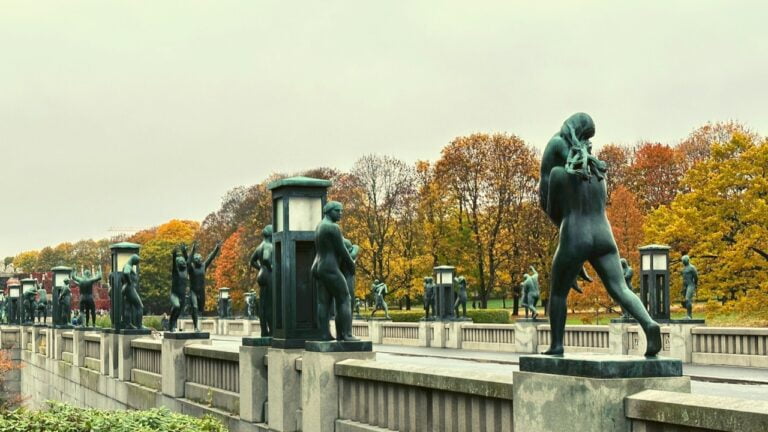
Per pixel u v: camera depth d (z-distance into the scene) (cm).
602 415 743
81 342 3158
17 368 4622
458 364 2536
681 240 4634
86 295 3350
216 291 9444
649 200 7306
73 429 1490
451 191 6731
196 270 2192
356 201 7094
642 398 728
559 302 839
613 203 5822
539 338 3247
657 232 4791
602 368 748
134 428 1468
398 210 7012
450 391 1019
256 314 6581
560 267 830
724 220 4541
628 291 806
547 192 845
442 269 3922
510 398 907
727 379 1870
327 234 1308
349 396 1272
